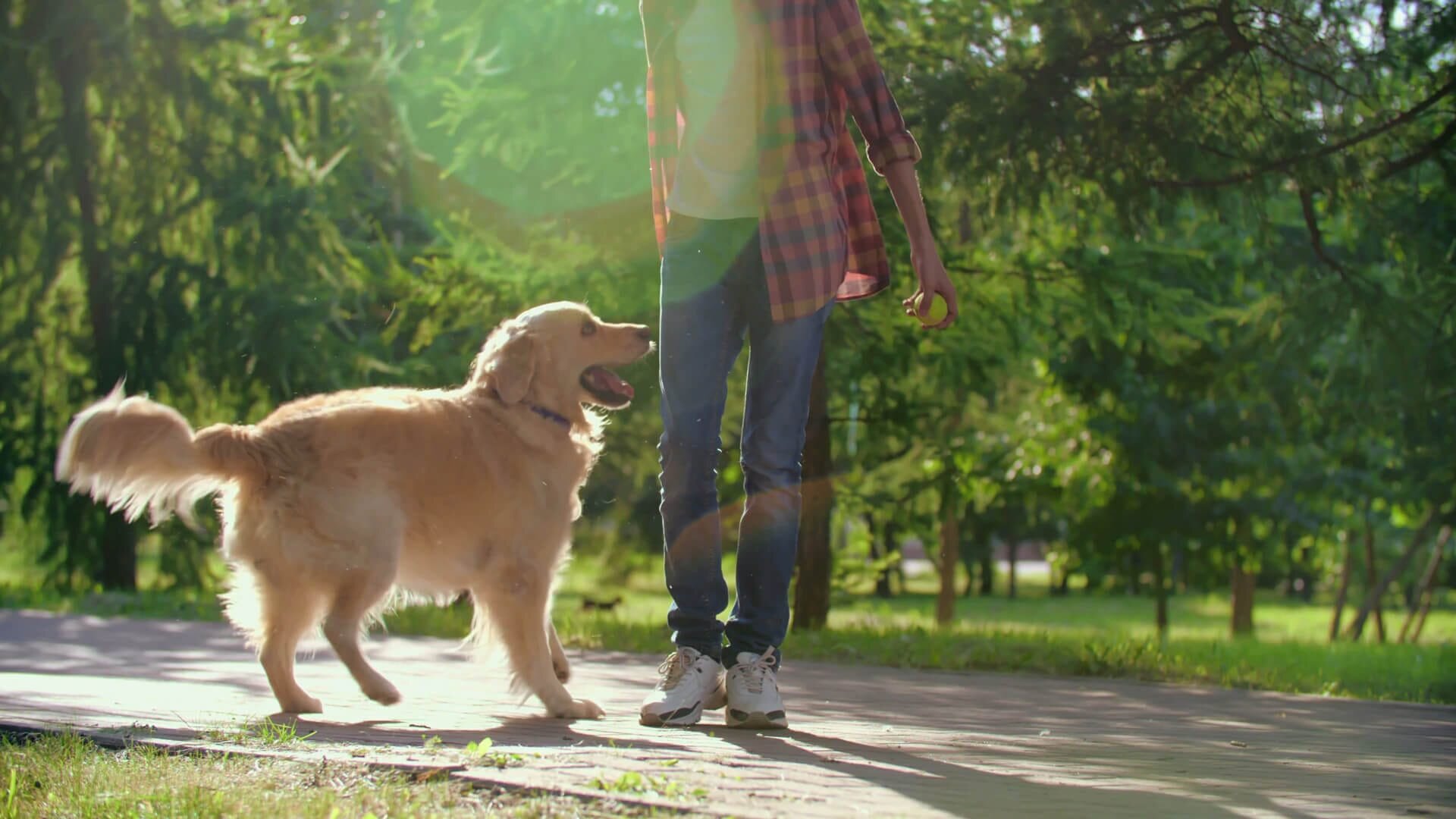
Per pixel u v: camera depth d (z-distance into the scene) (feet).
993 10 27.73
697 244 11.43
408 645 24.58
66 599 38.37
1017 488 58.65
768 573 11.19
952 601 61.26
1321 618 111.55
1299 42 24.08
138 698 13.47
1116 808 7.40
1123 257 32.55
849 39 11.48
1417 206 25.59
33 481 46.50
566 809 7.08
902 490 39.83
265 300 41.19
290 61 39.52
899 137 11.51
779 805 7.13
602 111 32.65
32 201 43.34
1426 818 7.36
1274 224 26.68
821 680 18.65
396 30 38.86
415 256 38.06
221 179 41.55
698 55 11.44
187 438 12.22
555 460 13.50
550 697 12.55
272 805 7.37
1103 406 54.70
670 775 8.00
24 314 45.44
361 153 41.83
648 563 67.72
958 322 32.65
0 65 39.68
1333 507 65.00
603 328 13.96
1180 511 61.46
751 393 11.45
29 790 8.36
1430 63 24.23
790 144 11.10
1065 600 142.20
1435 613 129.08
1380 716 14.90
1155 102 24.27
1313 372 28.48
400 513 12.71
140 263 43.57
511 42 32.24
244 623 12.71
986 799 7.60
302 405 13.14
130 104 41.50
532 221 34.55
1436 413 26.81
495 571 12.98
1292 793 8.17
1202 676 20.81
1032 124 24.35
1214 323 38.91
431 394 13.53
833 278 11.22
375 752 8.92
